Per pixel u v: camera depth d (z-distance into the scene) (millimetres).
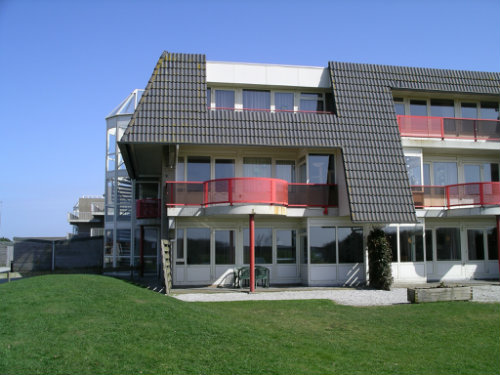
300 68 19547
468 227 20812
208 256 18438
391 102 19469
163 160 17922
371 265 17469
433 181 20984
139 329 8336
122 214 27078
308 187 18344
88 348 7297
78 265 26844
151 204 22734
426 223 20469
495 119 21156
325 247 18172
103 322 8609
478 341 8961
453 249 20578
